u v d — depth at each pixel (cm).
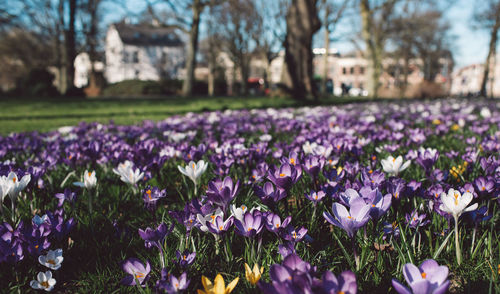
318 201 193
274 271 108
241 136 529
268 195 172
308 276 101
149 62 6284
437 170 227
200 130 637
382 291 143
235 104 1423
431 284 103
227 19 3825
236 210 155
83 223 209
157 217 224
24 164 347
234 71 5025
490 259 154
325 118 699
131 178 244
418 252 163
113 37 6147
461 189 181
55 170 329
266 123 660
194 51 2878
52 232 170
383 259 160
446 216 168
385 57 4916
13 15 2511
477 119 711
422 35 4438
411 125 627
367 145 399
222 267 166
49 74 3506
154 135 540
